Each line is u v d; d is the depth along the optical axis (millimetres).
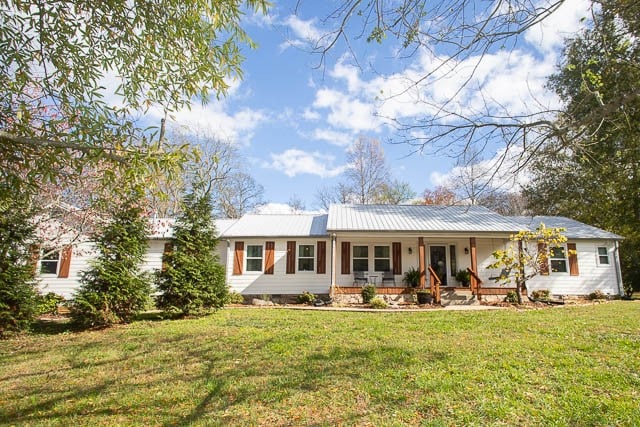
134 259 10797
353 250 17000
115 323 10531
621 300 15711
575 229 17609
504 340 7355
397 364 5828
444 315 11086
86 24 4391
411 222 16188
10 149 3762
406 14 3535
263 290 16469
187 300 11391
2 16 4082
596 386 4762
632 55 4043
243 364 6184
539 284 16516
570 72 4793
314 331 8711
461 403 4336
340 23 3799
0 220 9219
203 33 4504
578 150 3924
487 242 17312
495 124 3875
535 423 3830
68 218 12008
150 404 4609
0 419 4281
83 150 3408
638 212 19266
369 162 31375
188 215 12102
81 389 5227
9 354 7484
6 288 9164
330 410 4293
